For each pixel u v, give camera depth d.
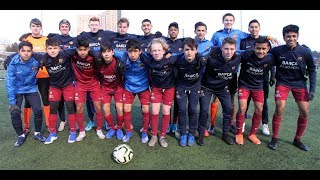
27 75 3.90
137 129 4.59
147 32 4.96
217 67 3.68
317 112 5.54
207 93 3.92
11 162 3.32
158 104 3.88
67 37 4.98
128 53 3.70
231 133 4.40
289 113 5.52
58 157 3.46
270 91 8.55
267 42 3.55
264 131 4.30
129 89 3.93
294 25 3.47
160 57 3.55
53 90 3.89
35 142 3.97
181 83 3.86
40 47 4.60
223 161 3.33
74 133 4.02
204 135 4.18
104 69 3.80
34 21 4.51
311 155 3.49
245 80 3.86
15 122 3.82
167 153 3.58
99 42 5.00
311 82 3.58
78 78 3.90
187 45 3.43
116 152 3.25
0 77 13.00
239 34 4.87
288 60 3.58
